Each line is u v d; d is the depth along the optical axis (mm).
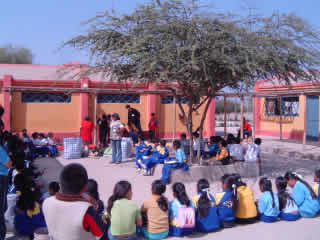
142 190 7152
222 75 8422
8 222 4734
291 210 5375
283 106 18250
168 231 4676
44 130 14898
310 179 8445
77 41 8328
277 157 12172
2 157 4211
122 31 8227
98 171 9188
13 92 14352
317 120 15867
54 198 2553
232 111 38938
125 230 4199
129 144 11555
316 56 7980
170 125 16734
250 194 5332
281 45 7949
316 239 4672
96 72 8516
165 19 7816
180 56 7605
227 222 5055
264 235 4805
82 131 11914
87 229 2496
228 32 7383
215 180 8180
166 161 8000
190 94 9289
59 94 15102
